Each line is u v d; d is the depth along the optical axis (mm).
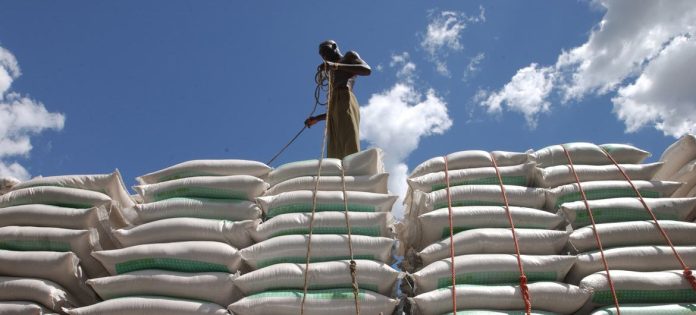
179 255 4812
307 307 4449
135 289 4746
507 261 4613
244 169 5578
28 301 4730
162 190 5445
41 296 4711
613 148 5750
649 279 4516
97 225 5203
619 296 4508
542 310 4461
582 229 4934
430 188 5422
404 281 4910
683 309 4383
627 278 4512
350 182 5273
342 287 4582
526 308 4309
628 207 5086
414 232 5285
